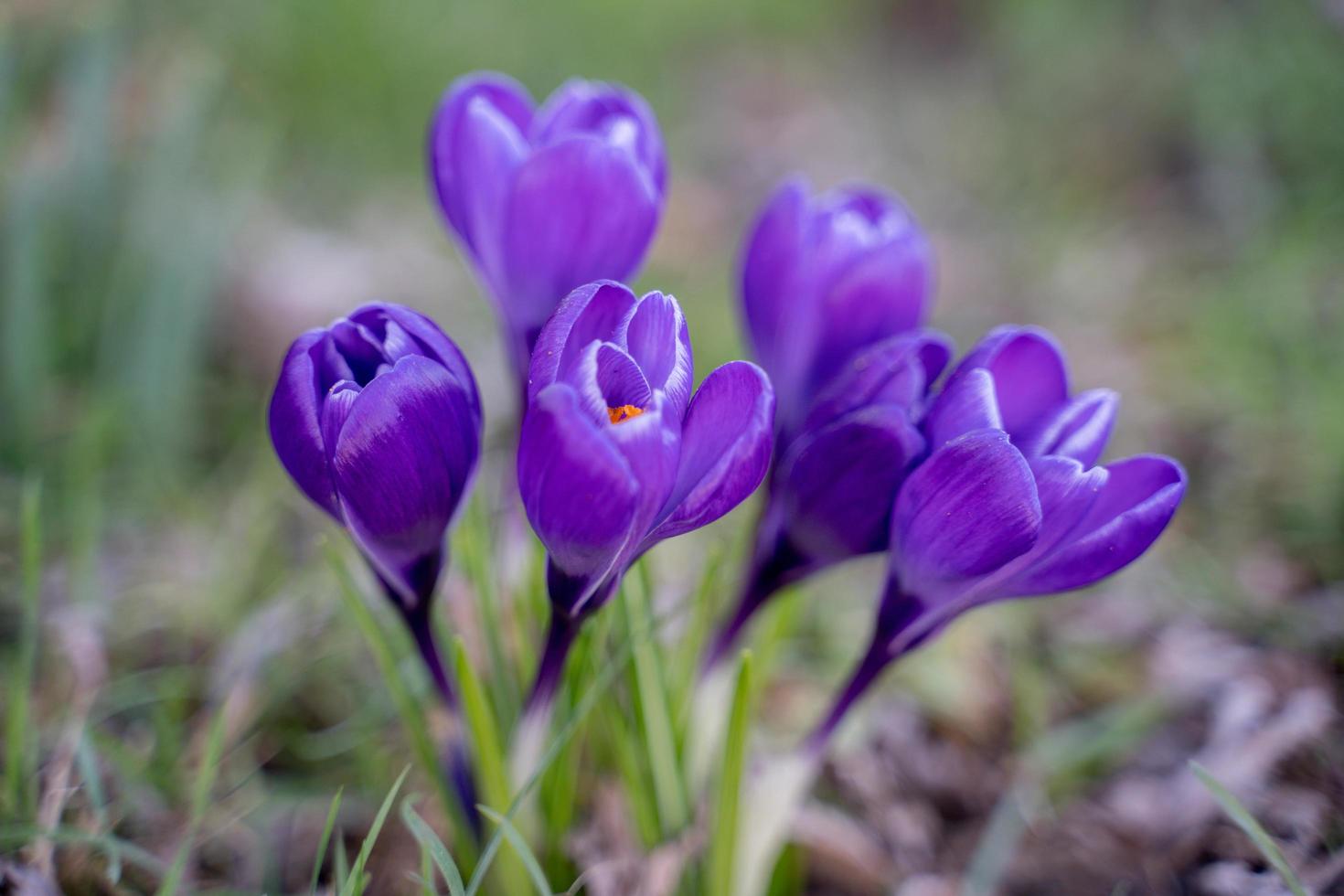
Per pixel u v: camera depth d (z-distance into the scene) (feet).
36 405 1.53
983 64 3.35
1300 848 1.18
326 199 2.33
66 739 1.16
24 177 1.66
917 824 1.30
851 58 3.50
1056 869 1.24
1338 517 1.49
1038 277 2.30
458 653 1.03
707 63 3.42
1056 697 1.42
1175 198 2.52
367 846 1.00
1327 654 1.37
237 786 1.20
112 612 1.39
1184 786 1.27
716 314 2.07
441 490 0.98
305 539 1.52
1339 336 1.74
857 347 1.11
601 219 1.06
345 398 0.95
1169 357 1.93
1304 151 2.29
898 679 1.41
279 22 2.51
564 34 3.01
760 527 1.11
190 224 1.69
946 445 0.98
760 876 1.12
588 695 1.08
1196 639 1.43
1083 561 0.99
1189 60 2.65
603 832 1.19
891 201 1.16
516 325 1.11
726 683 1.14
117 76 1.95
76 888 1.10
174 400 1.63
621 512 0.91
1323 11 2.40
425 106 2.57
